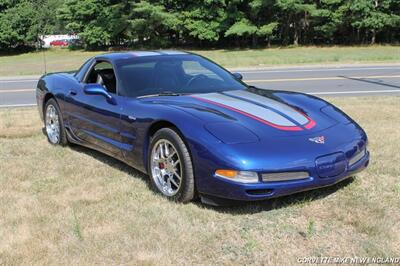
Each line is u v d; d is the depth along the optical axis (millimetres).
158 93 5051
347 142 4195
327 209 4055
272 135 4004
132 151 4812
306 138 4035
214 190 3893
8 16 44500
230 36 41594
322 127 4293
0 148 6391
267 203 4191
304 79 16266
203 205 4199
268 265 3182
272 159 3785
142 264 3223
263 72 19703
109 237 3613
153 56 5605
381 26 37625
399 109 8680
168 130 4258
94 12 43625
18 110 9836
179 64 5504
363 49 34719
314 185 3936
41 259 3307
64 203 4328
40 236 3646
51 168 5457
